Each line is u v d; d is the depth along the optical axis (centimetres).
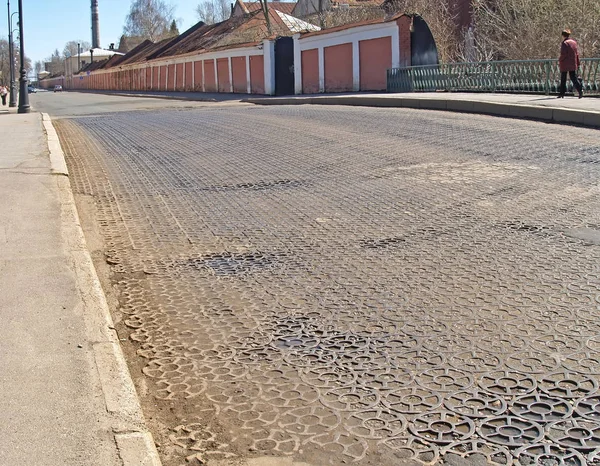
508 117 1464
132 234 708
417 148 1109
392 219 709
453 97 1822
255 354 414
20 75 3042
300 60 3431
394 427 327
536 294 486
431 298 488
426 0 3266
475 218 693
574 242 600
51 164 1047
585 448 306
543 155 985
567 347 402
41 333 405
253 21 4881
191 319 475
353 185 879
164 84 5919
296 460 304
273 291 521
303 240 654
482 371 378
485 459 300
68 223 672
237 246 647
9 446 288
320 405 351
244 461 304
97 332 407
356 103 2177
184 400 362
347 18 4103
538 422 327
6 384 342
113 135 1638
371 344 419
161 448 317
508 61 1962
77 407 320
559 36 2466
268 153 1171
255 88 3928
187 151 1270
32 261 545
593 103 1455
